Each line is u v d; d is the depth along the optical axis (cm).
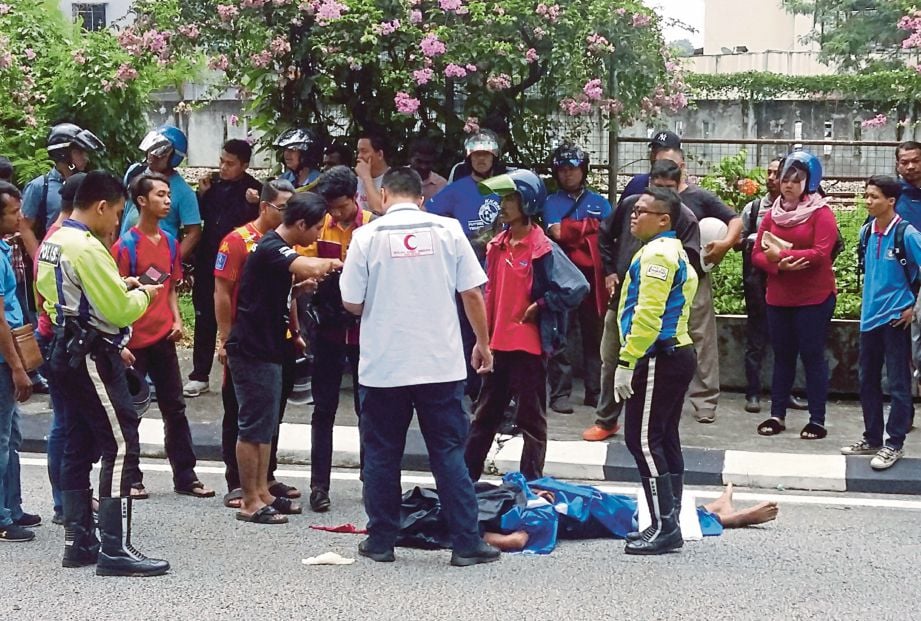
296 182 930
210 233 937
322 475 710
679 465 636
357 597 540
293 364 712
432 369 586
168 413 735
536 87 995
